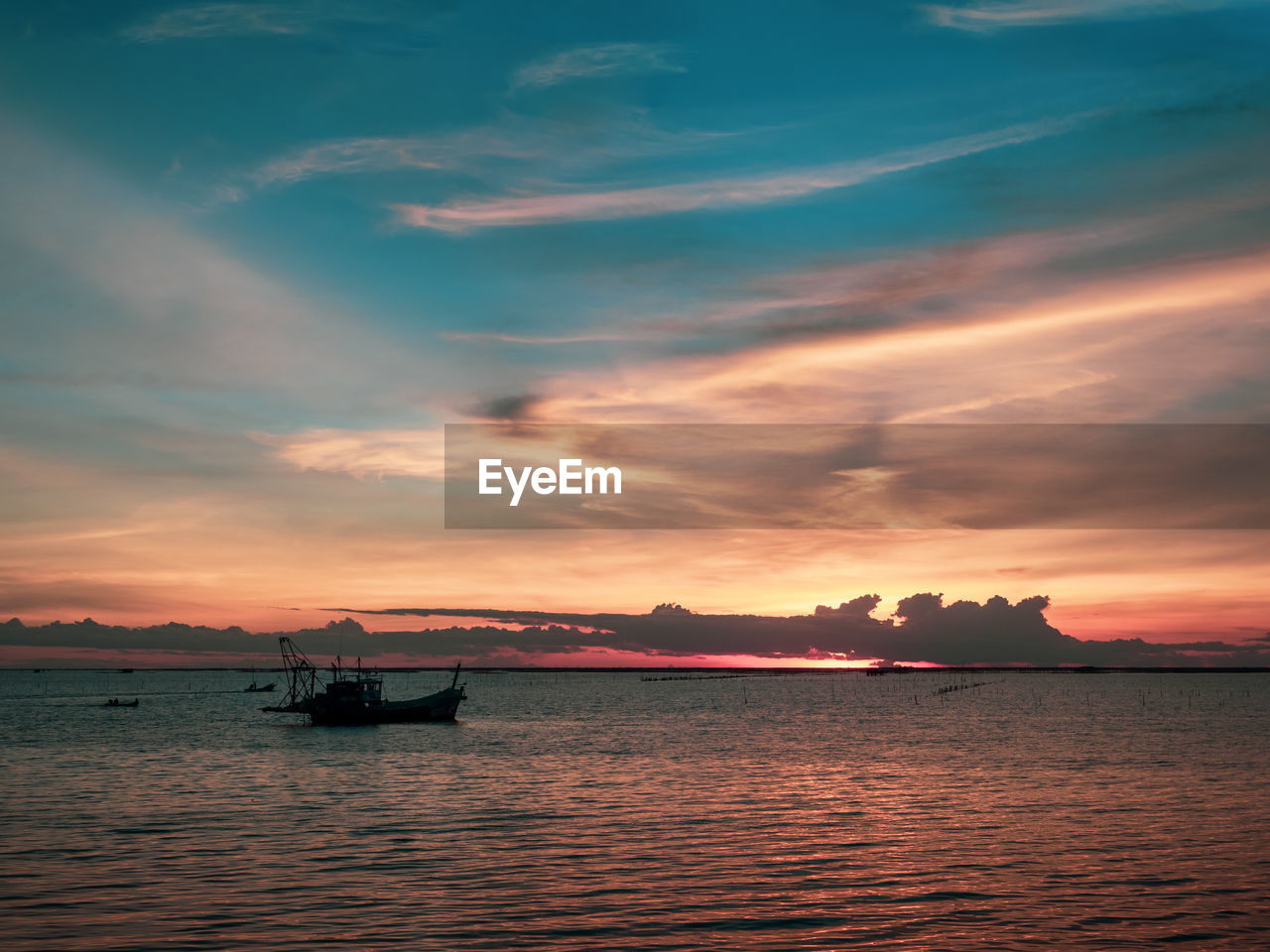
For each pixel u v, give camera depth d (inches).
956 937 1299.2
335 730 5403.5
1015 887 1552.7
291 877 1615.4
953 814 2257.6
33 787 2807.6
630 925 1346.0
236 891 1523.1
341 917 1378.0
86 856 1781.5
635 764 3535.9
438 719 6131.9
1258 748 4055.1
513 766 3459.6
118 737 4872.0
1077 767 3321.9
